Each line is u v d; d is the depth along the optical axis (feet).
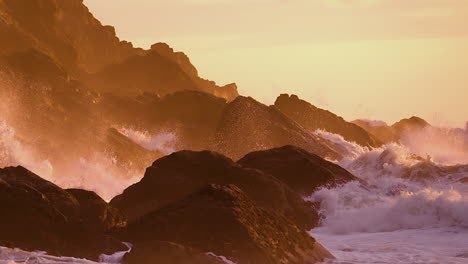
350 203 269.64
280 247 170.19
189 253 156.66
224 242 166.20
